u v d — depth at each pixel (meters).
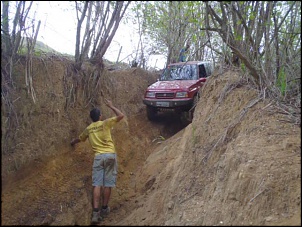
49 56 7.27
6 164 5.43
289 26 6.39
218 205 4.68
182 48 11.27
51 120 6.63
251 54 6.49
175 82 9.73
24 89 6.24
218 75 8.14
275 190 4.32
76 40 7.48
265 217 4.11
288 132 5.36
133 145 8.52
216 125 6.59
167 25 11.05
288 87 6.34
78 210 5.77
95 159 5.86
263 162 4.79
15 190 5.37
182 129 9.47
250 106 6.23
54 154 6.38
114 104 9.09
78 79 7.54
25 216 5.18
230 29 6.18
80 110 7.48
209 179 5.36
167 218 5.09
